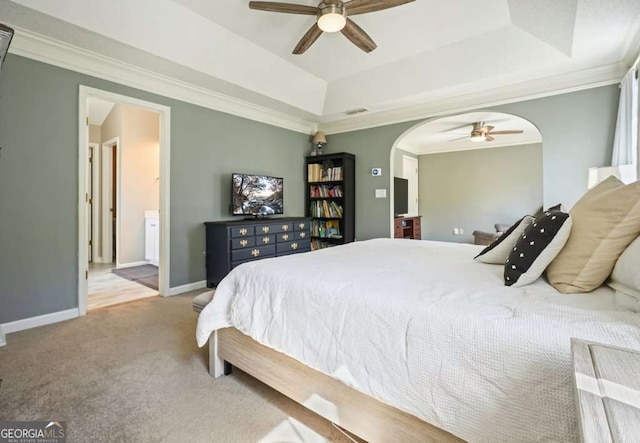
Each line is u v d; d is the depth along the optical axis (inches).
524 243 49.4
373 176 185.2
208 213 148.3
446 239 280.5
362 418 45.7
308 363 49.7
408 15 102.2
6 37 52.0
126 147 200.5
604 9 81.3
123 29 96.4
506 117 185.2
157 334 92.4
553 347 31.0
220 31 112.0
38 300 99.5
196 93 140.6
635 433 16.0
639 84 92.2
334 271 60.0
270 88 145.6
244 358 63.7
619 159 108.7
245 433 51.9
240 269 67.4
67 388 64.3
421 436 39.9
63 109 103.7
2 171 92.7
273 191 171.2
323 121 191.6
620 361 23.9
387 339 41.7
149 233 207.6
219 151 152.8
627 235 39.8
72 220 106.4
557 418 29.6
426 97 148.6
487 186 261.6
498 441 32.8
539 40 105.8
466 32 111.5
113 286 150.6
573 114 124.5
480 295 43.5
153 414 56.4
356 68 142.4
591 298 39.6
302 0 96.1
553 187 128.6
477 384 34.2
